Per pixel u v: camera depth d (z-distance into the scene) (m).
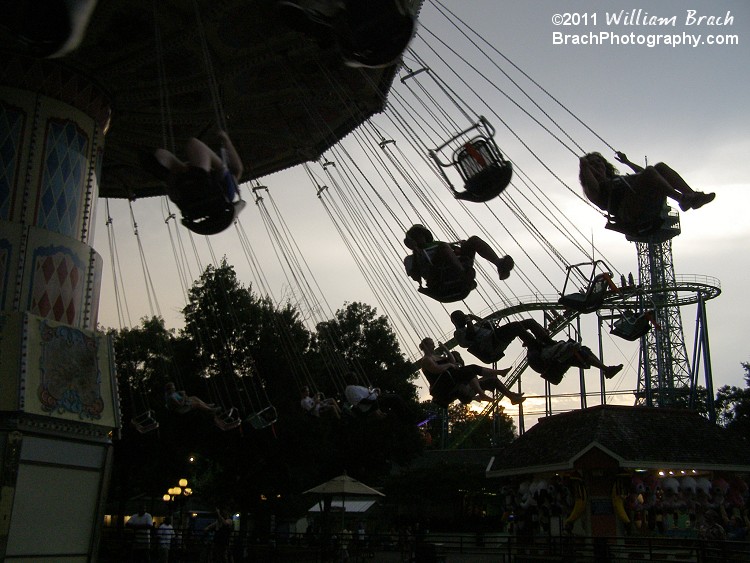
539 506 23.86
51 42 6.30
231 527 19.34
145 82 15.41
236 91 17.12
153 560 19.28
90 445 12.72
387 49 7.30
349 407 15.45
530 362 11.46
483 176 9.77
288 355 29.95
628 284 43.19
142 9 13.27
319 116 18.42
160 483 35.25
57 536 11.80
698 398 61.19
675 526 22.69
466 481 44.84
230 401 28.55
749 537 21.17
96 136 14.73
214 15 13.49
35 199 13.05
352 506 46.34
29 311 12.45
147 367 35.34
